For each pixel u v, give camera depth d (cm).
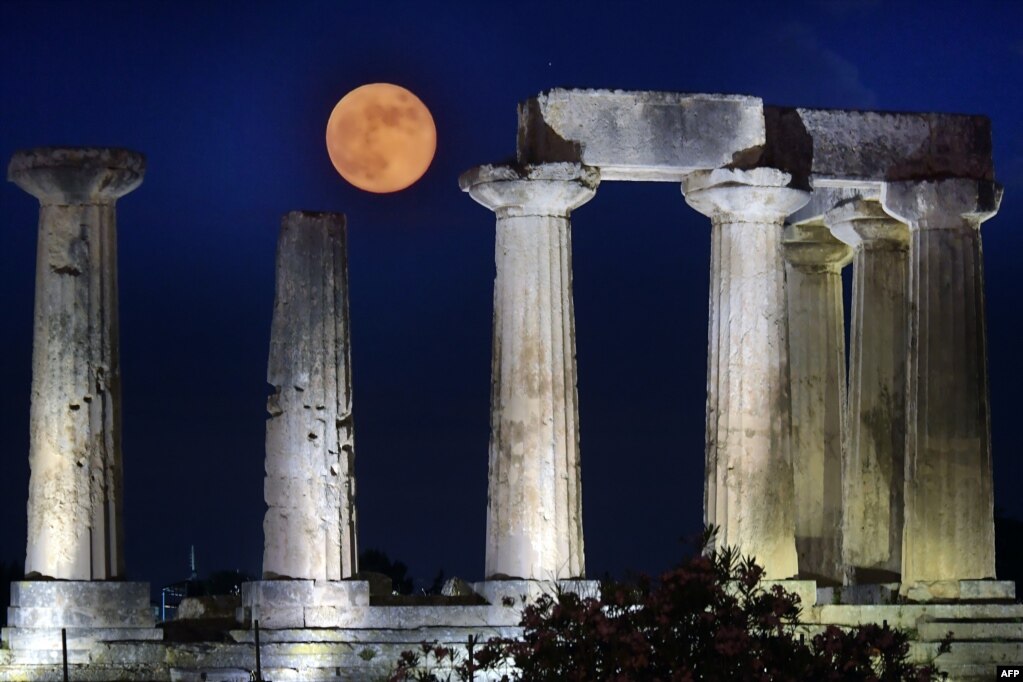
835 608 4991
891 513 5475
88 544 4738
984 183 5191
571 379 4897
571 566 4838
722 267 5034
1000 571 7044
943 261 5184
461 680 4112
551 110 4922
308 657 4631
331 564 4722
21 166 4791
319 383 4747
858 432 5494
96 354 4784
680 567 3903
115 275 4834
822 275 5703
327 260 4775
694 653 3847
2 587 6738
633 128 4962
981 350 5191
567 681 3828
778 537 4978
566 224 4919
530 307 4881
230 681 4566
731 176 4981
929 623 4909
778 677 3841
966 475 5153
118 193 4831
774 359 5009
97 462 4766
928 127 5222
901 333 5488
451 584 5100
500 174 4866
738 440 4988
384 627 4719
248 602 4759
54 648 4672
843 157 5156
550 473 4850
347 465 4775
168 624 4916
